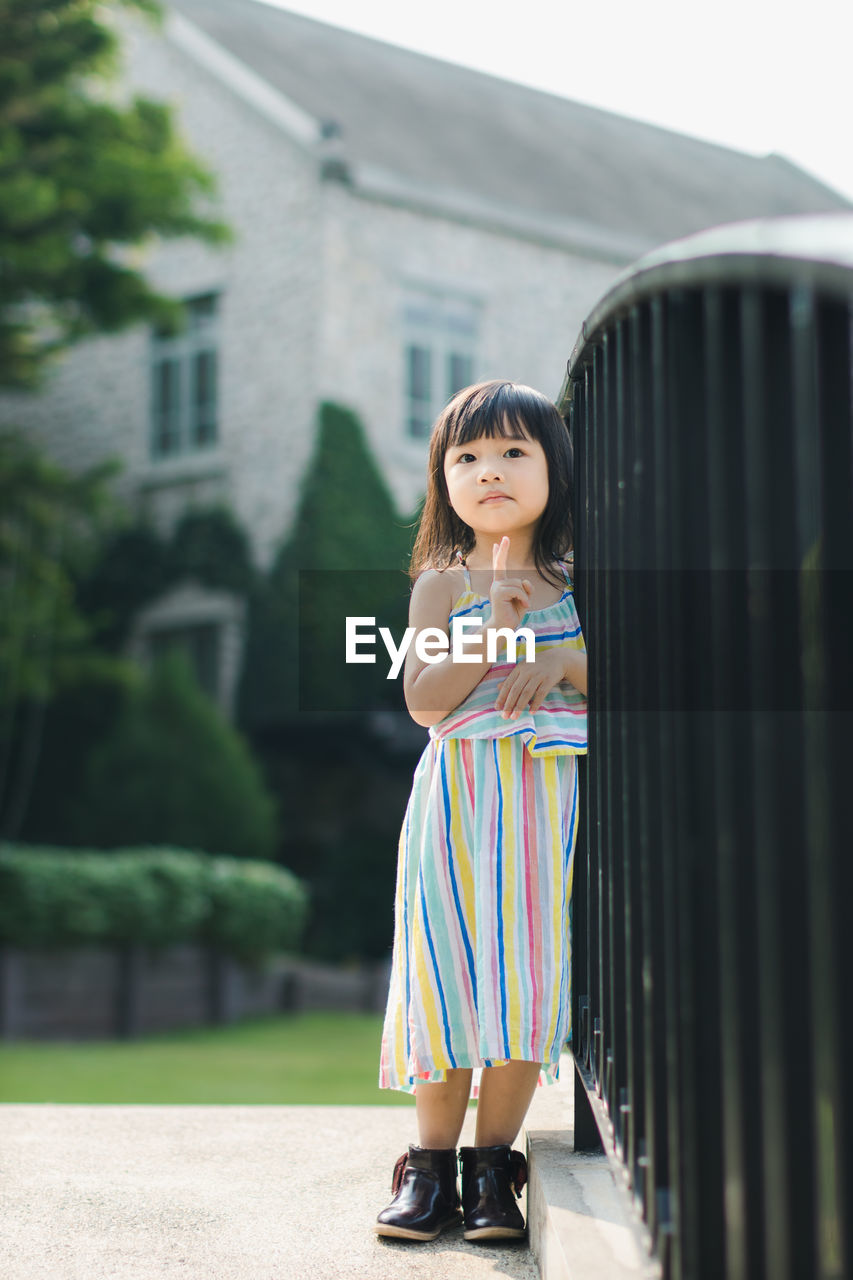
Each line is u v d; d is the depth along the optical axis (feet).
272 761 40.83
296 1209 5.80
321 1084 19.08
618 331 4.31
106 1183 6.23
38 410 44.04
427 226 40.40
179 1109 8.11
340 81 46.19
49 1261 5.04
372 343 39.14
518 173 45.70
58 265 29.48
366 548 38.47
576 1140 5.61
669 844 3.54
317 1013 32.32
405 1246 5.26
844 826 3.10
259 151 39.96
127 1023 27.50
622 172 51.26
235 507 39.65
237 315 40.11
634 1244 4.27
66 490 34.76
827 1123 3.07
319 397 38.11
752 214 52.54
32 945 26.07
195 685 36.45
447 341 40.73
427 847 5.53
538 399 6.03
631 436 4.40
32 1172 6.44
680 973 3.48
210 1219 5.63
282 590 38.40
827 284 2.78
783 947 3.16
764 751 2.89
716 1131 3.30
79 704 39.01
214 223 31.40
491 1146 5.56
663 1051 3.82
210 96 41.14
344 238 38.81
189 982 29.19
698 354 3.50
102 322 30.99
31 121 29.07
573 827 5.64
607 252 43.98
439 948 5.41
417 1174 5.49
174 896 28.25
